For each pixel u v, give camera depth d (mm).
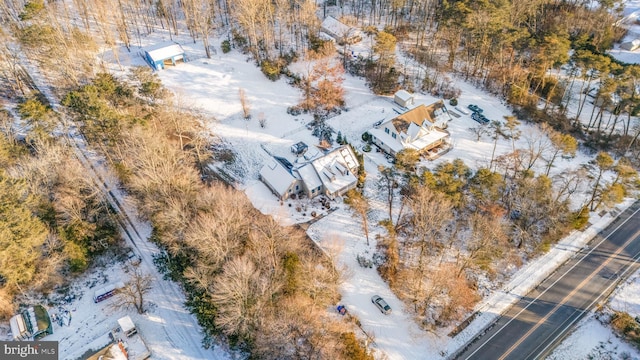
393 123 77875
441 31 104250
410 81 95750
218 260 50719
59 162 61750
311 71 93688
